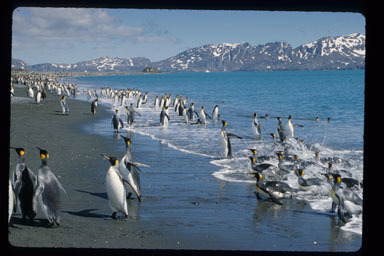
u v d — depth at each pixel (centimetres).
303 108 4041
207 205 809
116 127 2023
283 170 1135
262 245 581
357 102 4750
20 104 3566
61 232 599
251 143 1784
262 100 5294
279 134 1809
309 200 883
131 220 693
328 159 1297
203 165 1237
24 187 620
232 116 3111
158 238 602
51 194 614
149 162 1266
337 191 744
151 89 9219
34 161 1133
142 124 2503
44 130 1944
